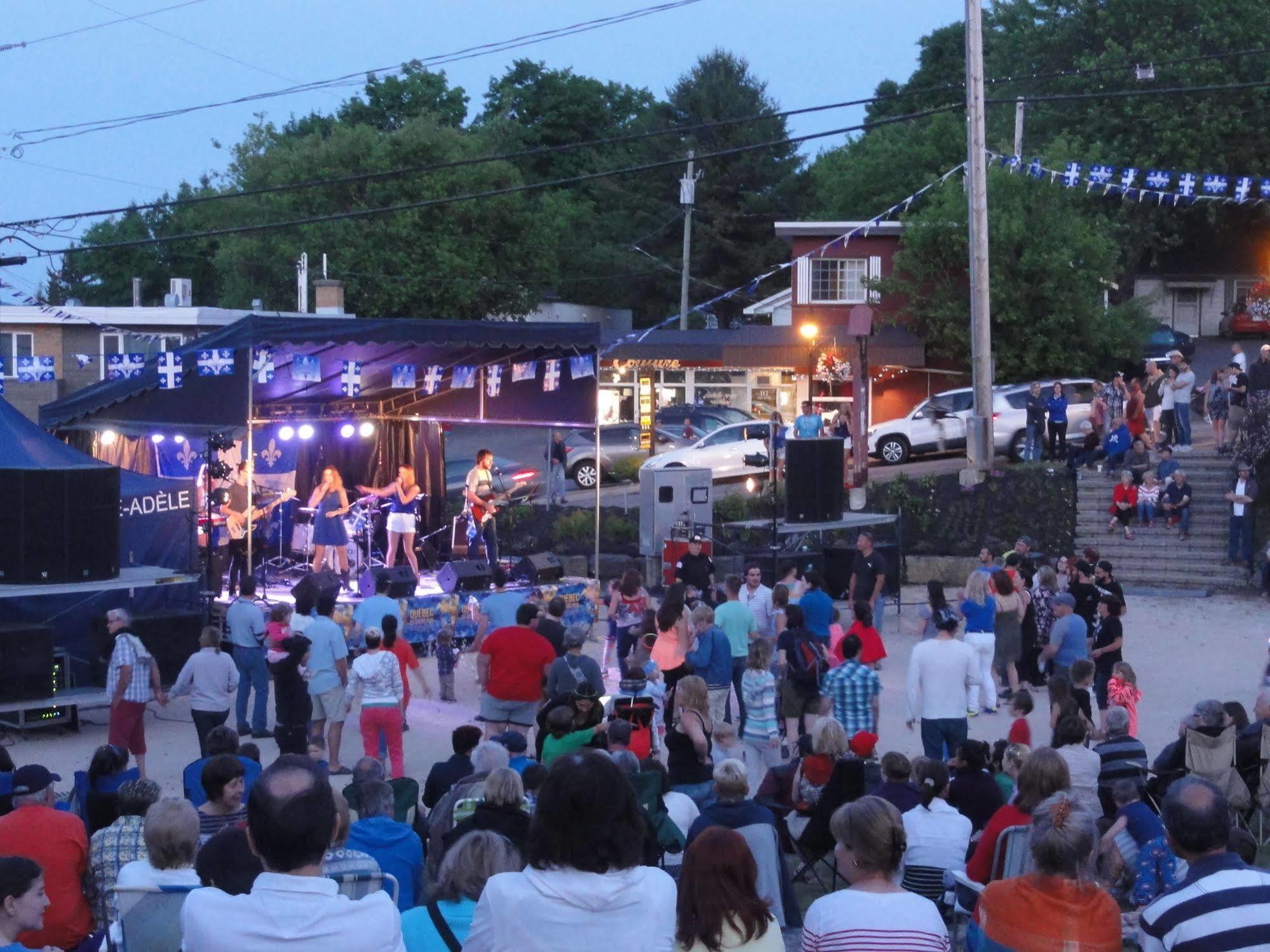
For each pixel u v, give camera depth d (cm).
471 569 1912
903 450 3091
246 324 1722
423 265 4903
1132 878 803
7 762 884
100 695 1461
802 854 913
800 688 1286
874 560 1786
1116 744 938
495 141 6072
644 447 3331
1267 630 1948
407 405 2395
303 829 353
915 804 808
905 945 423
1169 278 4919
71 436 2130
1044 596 1616
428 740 1441
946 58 6050
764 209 5966
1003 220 3375
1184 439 2606
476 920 363
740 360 3644
